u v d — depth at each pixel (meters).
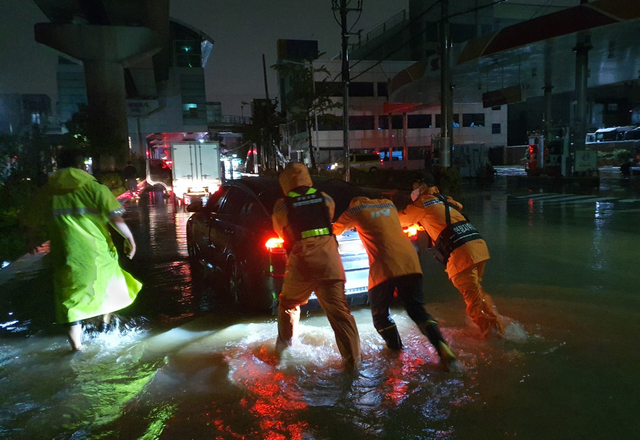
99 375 3.93
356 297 5.28
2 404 3.45
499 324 4.46
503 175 37.16
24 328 5.17
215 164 23.39
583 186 21.55
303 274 3.95
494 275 6.87
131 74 56.88
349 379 3.70
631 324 4.75
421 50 57.09
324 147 48.22
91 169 35.34
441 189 18.22
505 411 3.17
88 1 42.41
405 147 49.66
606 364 3.85
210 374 3.85
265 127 50.91
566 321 4.88
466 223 4.67
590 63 26.83
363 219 4.22
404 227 4.95
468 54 23.41
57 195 4.33
